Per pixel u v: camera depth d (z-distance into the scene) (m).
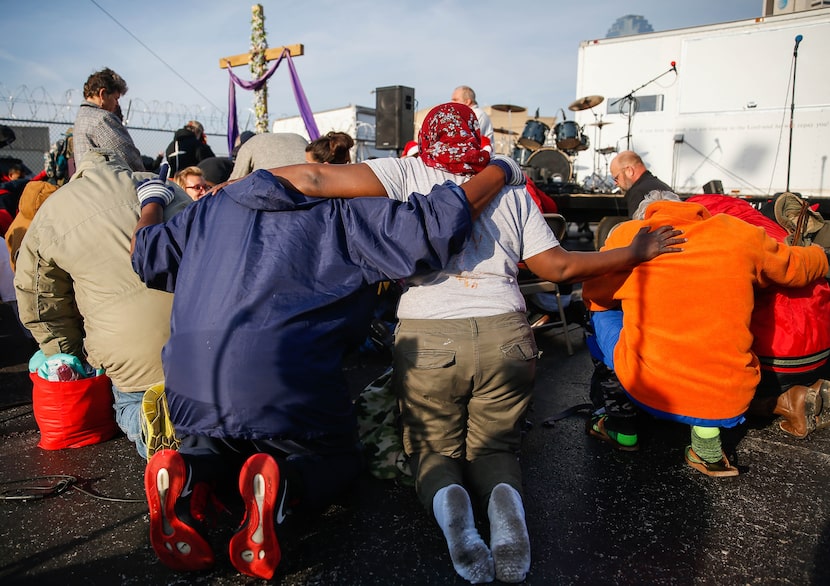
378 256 2.06
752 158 7.92
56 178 5.73
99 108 4.13
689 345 2.44
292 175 2.18
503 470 2.16
